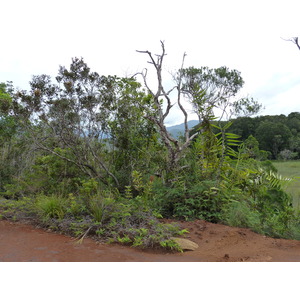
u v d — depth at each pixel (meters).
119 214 5.48
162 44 8.07
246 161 8.35
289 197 7.59
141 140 9.02
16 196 8.82
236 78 12.88
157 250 4.45
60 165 8.62
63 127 8.09
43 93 8.12
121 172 8.65
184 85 10.23
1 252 3.98
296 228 6.21
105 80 8.56
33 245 4.33
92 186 6.52
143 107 8.85
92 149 8.46
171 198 6.89
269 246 4.85
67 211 5.67
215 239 5.12
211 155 7.47
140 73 8.70
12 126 11.40
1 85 12.53
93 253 4.04
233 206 6.61
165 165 8.05
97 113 8.62
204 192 6.65
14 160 11.55
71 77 8.27
